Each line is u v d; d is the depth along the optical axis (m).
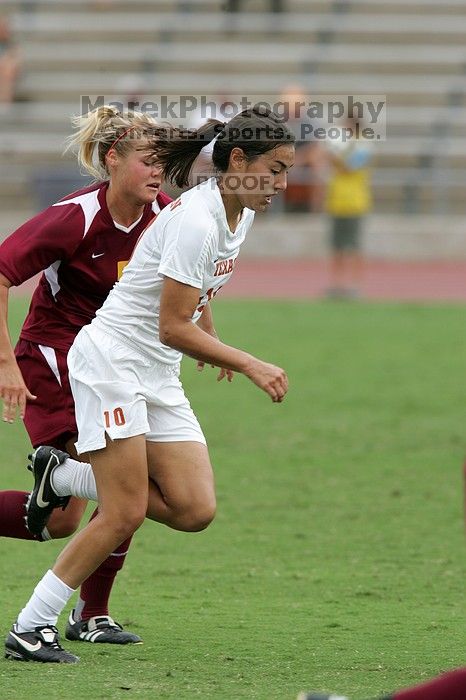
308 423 35.84
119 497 15.80
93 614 17.56
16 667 15.70
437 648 16.89
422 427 35.31
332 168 63.34
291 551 23.66
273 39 93.19
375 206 81.50
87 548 15.91
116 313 15.99
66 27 93.88
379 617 18.86
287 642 17.20
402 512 26.81
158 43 93.12
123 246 17.88
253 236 75.75
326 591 20.72
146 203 17.56
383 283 66.62
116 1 95.38
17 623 16.14
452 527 25.58
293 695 14.42
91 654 16.55
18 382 16.80
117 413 15.67
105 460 15.77
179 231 15.25
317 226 75.62
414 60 90.06
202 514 16.33
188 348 15.39
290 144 15.35
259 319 54.56
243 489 28.75
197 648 16.86
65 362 18.05
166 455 16.33
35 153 83.56
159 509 16.39
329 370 43.62
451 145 81.88
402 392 40.16
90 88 88.38
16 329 49.06
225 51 91.31
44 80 88.50
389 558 23.16
